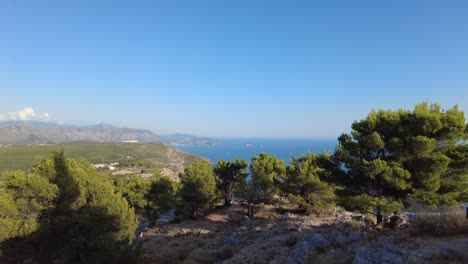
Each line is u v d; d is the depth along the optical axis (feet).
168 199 122.31
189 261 59.26
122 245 56.44
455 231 41.96
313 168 105.19
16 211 50.60
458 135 58.29
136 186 119.34
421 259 35.45
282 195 120.98
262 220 101.45
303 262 44.68
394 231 51.67
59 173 55.31
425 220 44.78
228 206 142.61
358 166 61.36
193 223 112.98
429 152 57.31
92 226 52.26
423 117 57.21
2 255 48.26
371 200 56.80
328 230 57.77
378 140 58.90
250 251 57.00
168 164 627.87
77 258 53.01
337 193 66.54
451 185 58.39
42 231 48.32
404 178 57.16
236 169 141.79
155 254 68.03
